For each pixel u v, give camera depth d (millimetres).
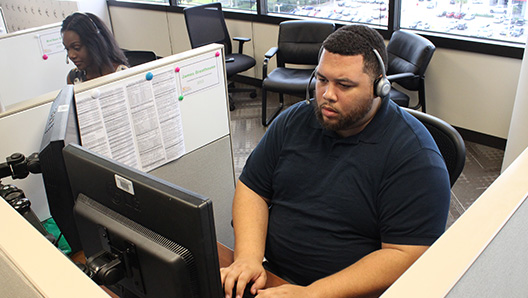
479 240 556
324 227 1181
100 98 1312
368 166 1132
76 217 864
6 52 2521
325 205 1181
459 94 3059
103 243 817
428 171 1072
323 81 1100
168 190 689
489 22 2840
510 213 596
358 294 1057
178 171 1655
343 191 1157
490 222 583
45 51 2660
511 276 616
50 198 958
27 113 1232
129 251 760
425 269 521
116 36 5621
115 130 1378
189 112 1612
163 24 4980
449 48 2982
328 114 1104
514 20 2727
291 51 3539
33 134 1260
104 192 796
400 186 1091
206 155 1748
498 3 2752
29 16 4168
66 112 993
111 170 758
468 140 3113
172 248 704
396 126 1136
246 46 4324
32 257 620
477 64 2895
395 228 1093
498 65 2799
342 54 1050
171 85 1506
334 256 1178
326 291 1039
